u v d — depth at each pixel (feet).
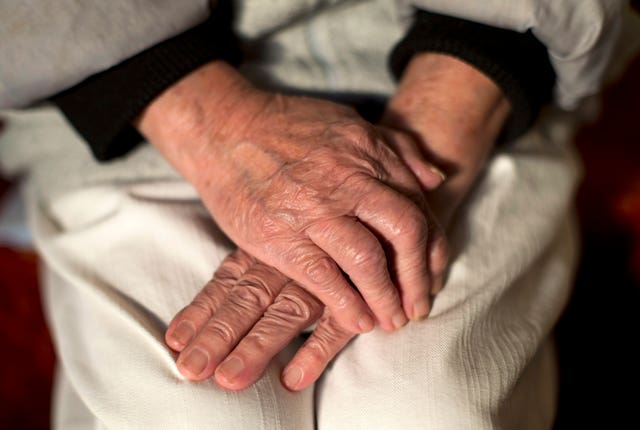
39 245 1.73
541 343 1.67
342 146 1.52
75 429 1.74
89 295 1.61
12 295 2.12
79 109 1.65
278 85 1.80
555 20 1.58
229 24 1.72
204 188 1.60
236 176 1.56
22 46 1.54
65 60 1.56
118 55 1.57
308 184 1.49
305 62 1.81
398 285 1.51
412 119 1.66
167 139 1.63
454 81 1.65
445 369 1.47
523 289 1.70
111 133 1.63
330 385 1.54
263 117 1.59
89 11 1.54
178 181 1.74
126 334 1.55
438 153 1.64
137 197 1.69
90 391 1.51
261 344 1.47
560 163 1.85
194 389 1.45
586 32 1.61
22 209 2.15
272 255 1.50
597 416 2.27
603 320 2.44
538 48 1.66
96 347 1.57
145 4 1.56
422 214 1.47
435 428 1.43
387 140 1.57
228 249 1.64
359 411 1.47
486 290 1.59
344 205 1.47
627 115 2.54
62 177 1.80
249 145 1.56
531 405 1.65
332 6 1.74
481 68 1.63
